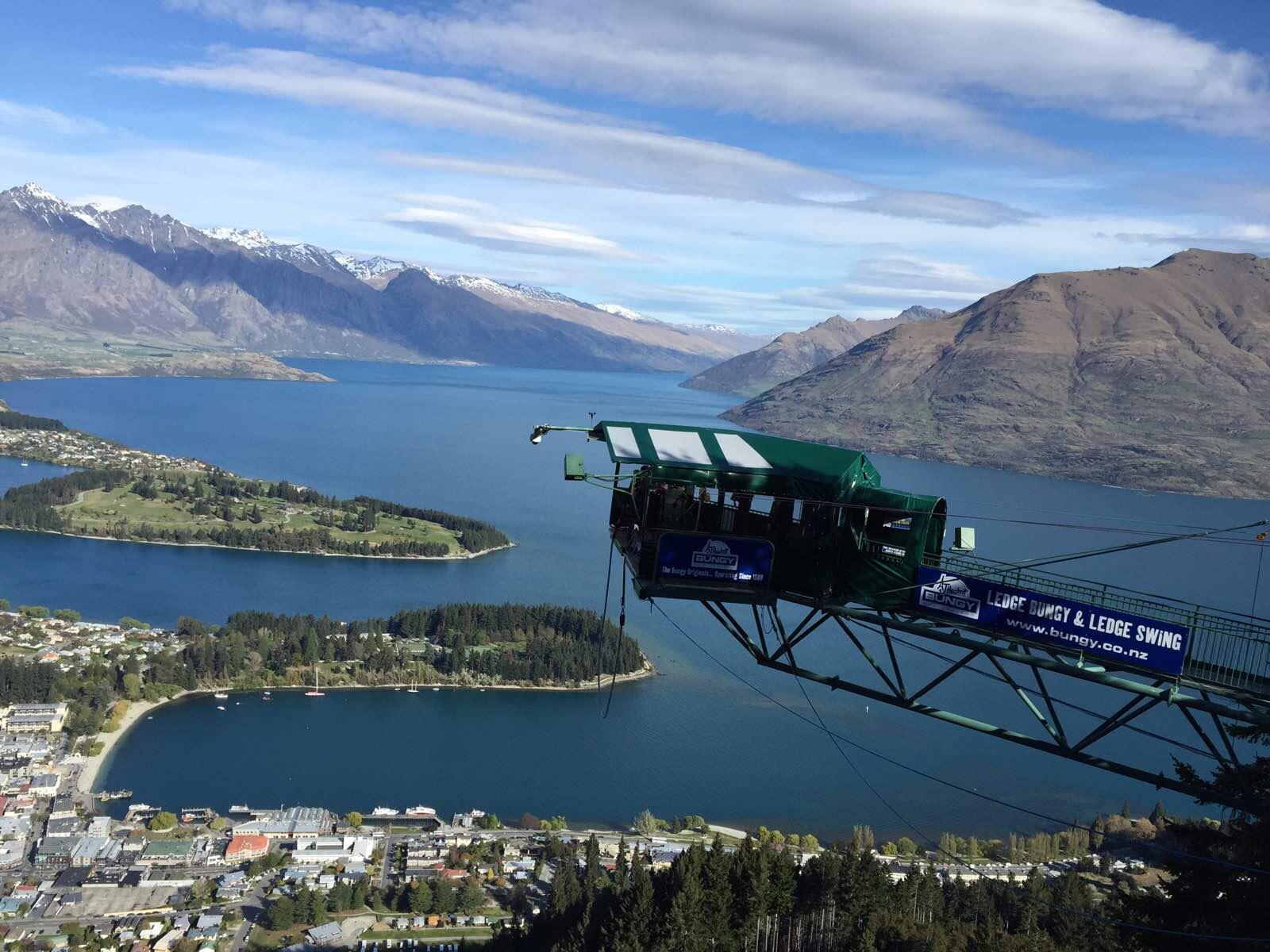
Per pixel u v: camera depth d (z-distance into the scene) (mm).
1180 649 43000
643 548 48156
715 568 47750
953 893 111188
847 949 92062
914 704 47250
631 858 143000
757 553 47844
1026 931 97312
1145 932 55719
